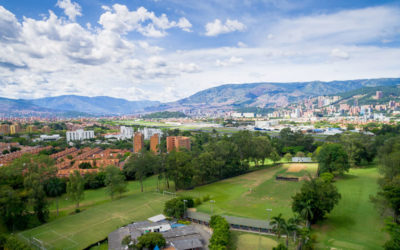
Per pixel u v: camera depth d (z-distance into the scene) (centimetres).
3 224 9162
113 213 10294
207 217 9225
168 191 13650
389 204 7669
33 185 9594
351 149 16762
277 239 7869
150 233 7619
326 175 13688
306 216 7906
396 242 5922
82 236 8375
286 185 13788
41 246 7762
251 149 18250
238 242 7719
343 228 8175
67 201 12438
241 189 13400
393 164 9906
